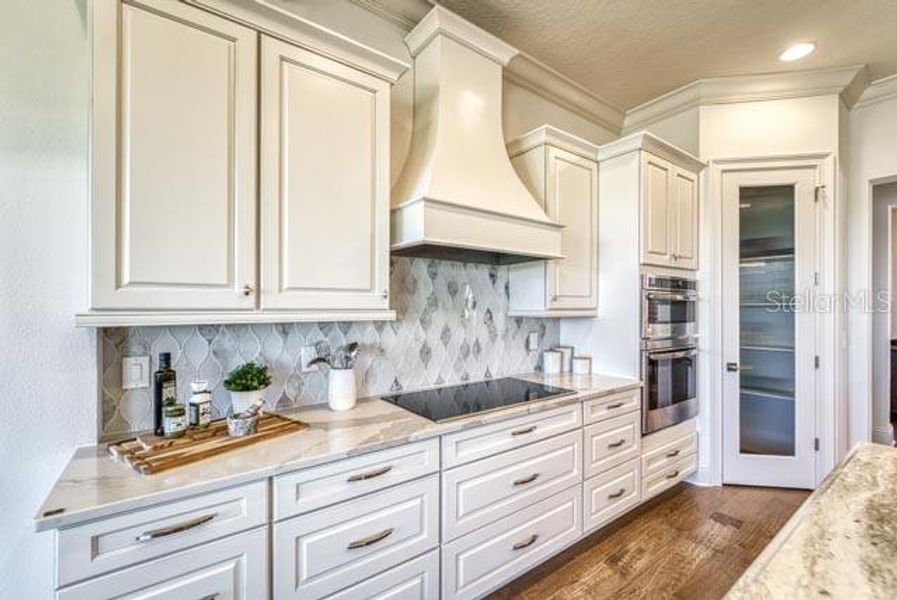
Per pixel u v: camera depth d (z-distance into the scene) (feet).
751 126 9.68
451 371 7.81
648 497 8.38
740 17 7.48
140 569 3.42
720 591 6.15
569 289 8.36
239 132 4.57
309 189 5.05
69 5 4.54
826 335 9.27
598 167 9.00
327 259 5.19
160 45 4.13
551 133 8.04
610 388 7.56
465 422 5.49
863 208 10.08
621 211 8.61
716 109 9.83
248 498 3.91
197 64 4.33
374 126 5.59
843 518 2.92
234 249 4.55
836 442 9.25
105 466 4.00
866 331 10.00
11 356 4.25
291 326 6.06
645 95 10.29
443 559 5.29
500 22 7.57
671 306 9.09
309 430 5.08
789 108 9.52
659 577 6.46
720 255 9.69
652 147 8.55
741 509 8.53
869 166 9.99
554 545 6.59
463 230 6.04
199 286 4.35
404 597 4.93
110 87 3.89
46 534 4.36
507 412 5.98
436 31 6.68
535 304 8.18
